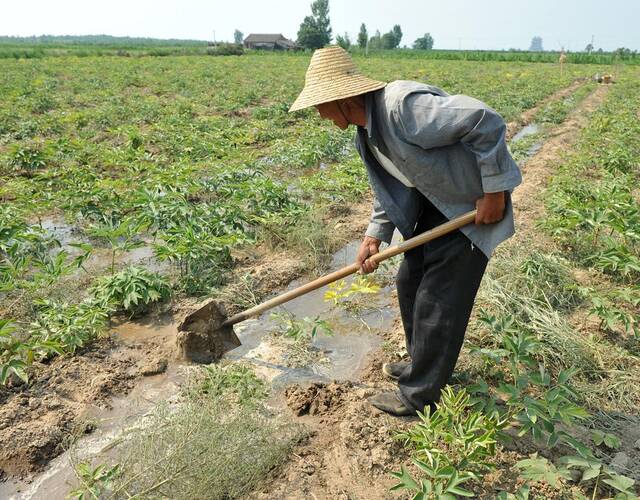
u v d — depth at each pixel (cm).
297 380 337
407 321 311
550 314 383
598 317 398
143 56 4831
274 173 805
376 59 5050
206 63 3766
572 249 520
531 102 1733
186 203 547
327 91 240
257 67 3447
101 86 2011
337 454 272
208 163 773
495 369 329
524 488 237
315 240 525
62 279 457
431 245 265
